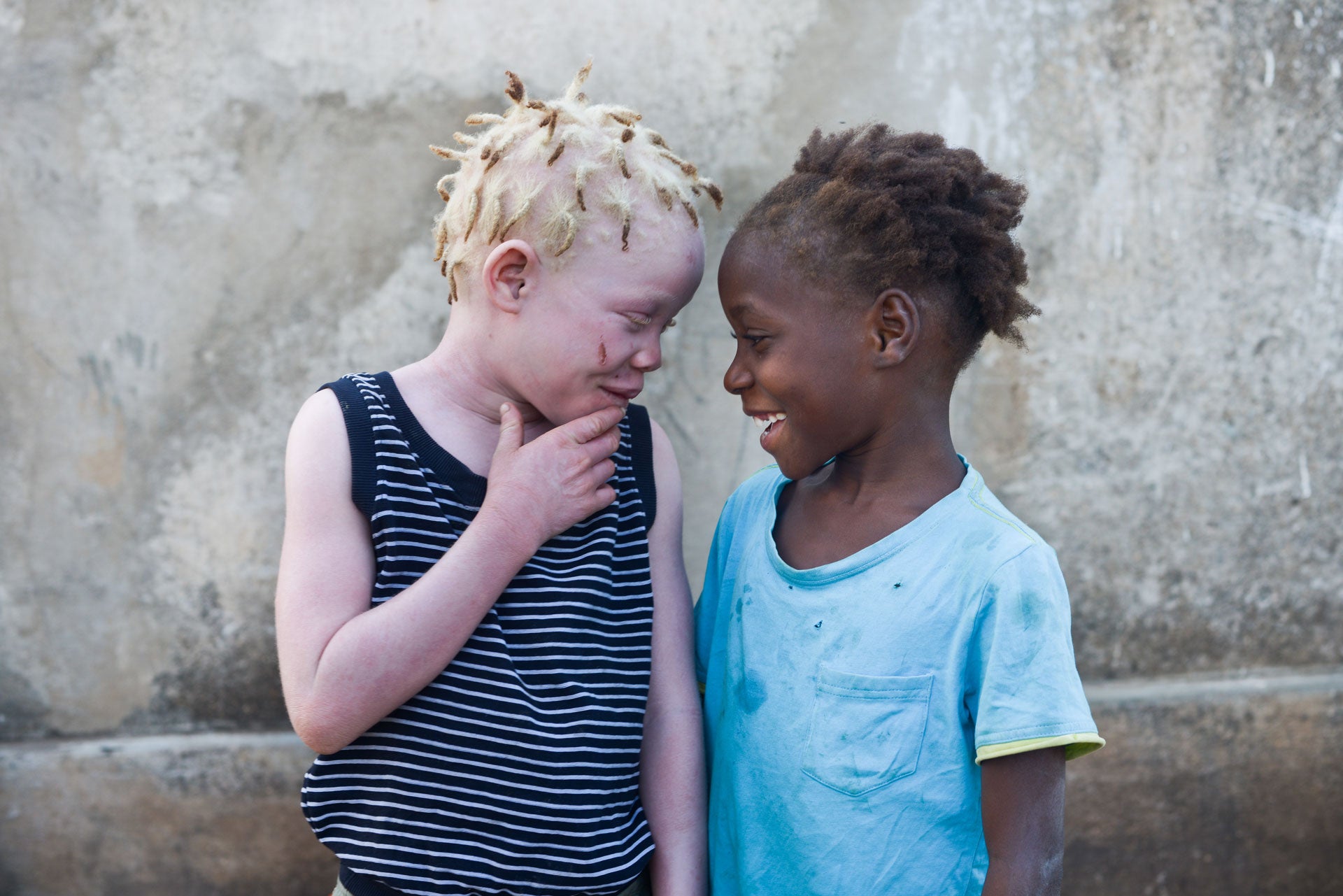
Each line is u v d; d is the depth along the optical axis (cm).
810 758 109
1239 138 233
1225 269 236
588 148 108
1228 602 243
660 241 109
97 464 231
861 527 113
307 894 234
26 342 228
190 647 235
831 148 113
